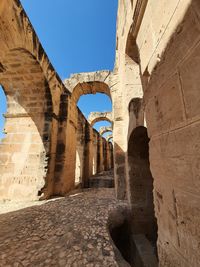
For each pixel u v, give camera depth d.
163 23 1.38
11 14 3.72
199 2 0.88
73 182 8.46
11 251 2.44
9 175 6.02
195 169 0.98
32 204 5.08
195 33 0.94
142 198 4.44
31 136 6.41
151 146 1.83
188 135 1.05
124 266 2.15
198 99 0.93
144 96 2.04
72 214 3.95
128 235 4.36
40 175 5.96
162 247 1.53
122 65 5.36
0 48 3.52
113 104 6.73
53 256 2.32
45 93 6.43
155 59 1.58
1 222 3.55
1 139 6.41
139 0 1.88
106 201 5.07
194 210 0.99
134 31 2.21
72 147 8.35
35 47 4.98
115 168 5.83
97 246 2.58
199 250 0.95
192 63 0.98
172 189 1.30
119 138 6.02
